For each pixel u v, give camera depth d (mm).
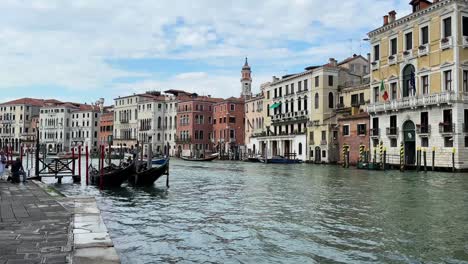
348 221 12172
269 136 60250
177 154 80625
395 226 11391
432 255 8539
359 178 27281
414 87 36406
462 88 32594
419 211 13820
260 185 23516
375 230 10906
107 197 18484
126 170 22375
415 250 8914
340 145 46219
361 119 42781
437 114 33656
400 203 15680
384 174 30531
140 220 12727
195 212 14156
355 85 50906
